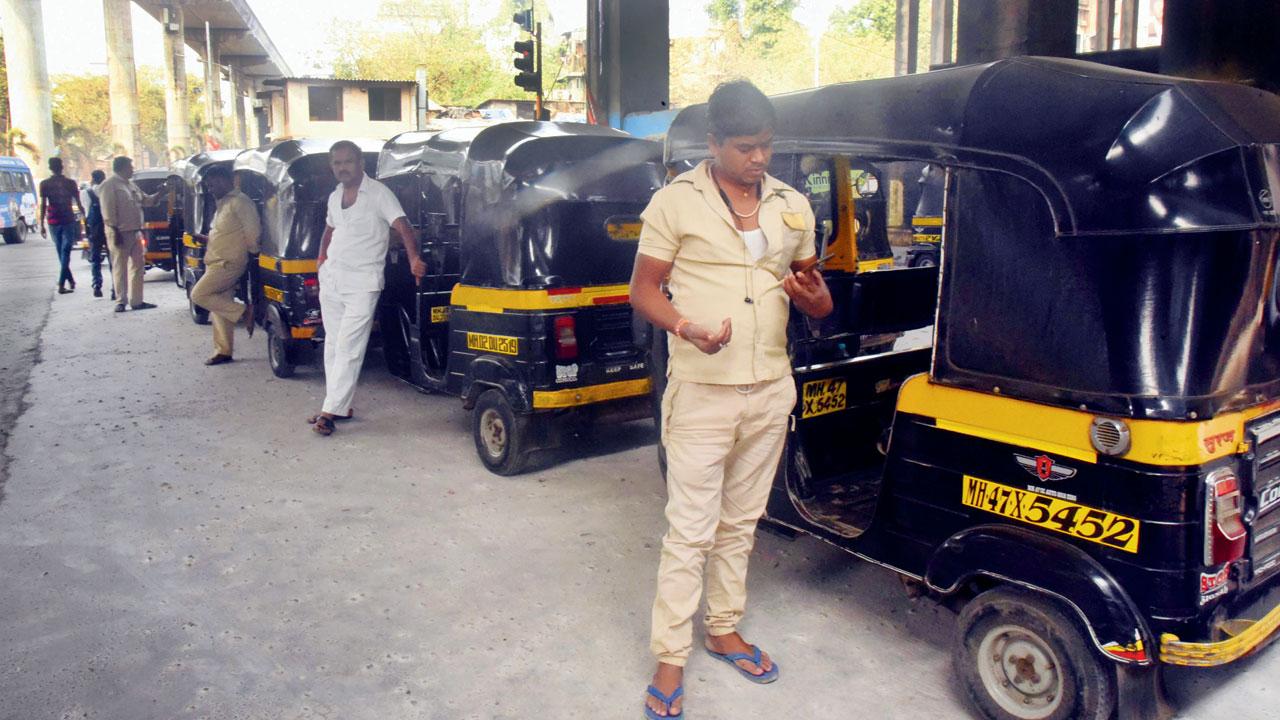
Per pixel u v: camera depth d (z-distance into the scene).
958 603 3.09
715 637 3.33
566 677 3.25
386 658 3.38
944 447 3.02
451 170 5.95
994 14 7.61
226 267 8.26
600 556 4.26
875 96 3.19
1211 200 2.44
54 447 5.96
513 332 5.14
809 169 3.83
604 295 5.28
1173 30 6.06
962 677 2.99
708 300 2.82
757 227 2.82
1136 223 2.48
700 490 2.93
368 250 6.04
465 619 3.67
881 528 3.28
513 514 4.78
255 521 4.70
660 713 2.96
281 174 7.63
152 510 4.86
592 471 5.48
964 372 2.95
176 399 7.21
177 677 3.26
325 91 34.97
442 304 6.38
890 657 3.38
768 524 3.83
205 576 4.07
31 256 22.42
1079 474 2.66
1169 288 2.49
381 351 9.13
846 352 4.13
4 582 4.02
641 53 14.40
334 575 4.07
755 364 2.86
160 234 15.27
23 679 3.24
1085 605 2.59
